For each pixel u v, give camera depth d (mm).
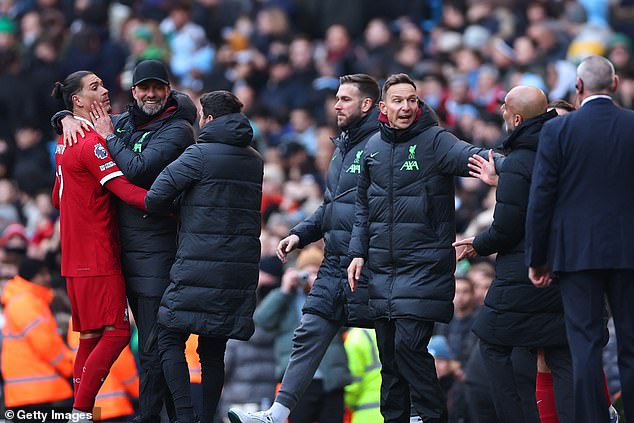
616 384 39719
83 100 34219
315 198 55969
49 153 69188
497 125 57469
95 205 33812
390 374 33375
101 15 76000
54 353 41812
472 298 42406
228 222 33312
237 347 42656
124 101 68938
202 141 33438
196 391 41062
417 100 32500
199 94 68312
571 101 58625
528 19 71375
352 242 33250
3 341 42812
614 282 30078
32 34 76750
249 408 42250
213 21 77812
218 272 33156
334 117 64312
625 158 30078
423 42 75125
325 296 34438
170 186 32969
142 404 34000
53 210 62000
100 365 33719
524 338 31734
